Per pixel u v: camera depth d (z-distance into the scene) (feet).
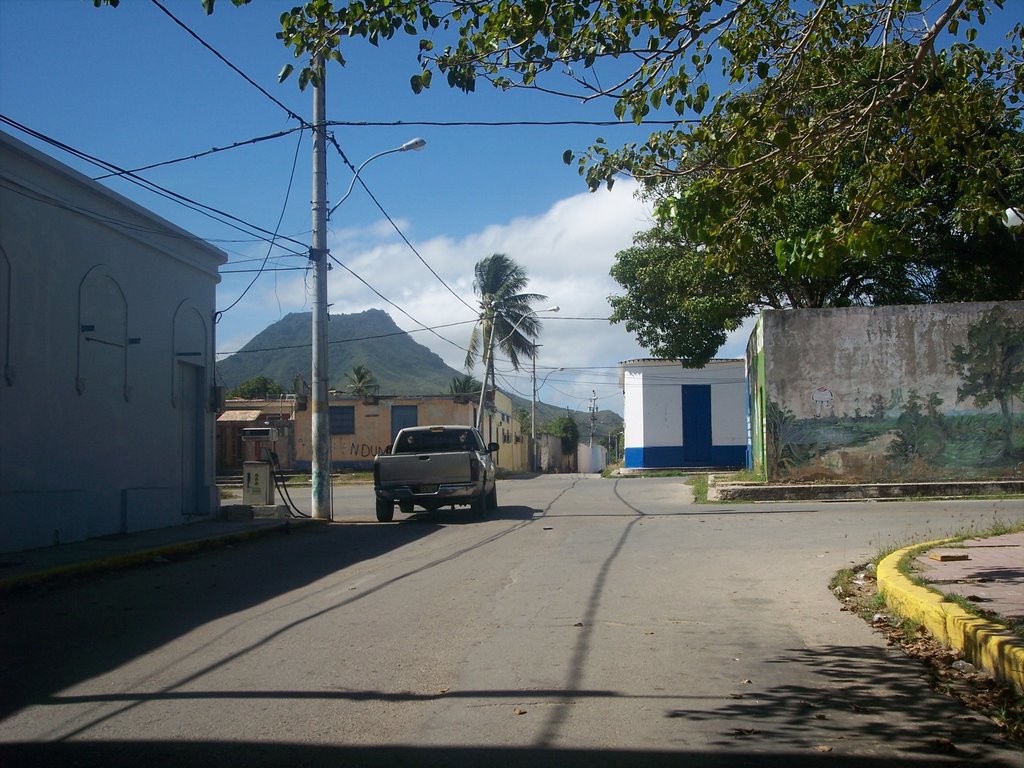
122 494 51.49
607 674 21.02
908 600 25.76
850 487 67.36
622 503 70.08
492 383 162.30
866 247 27.17
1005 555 33.19
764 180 27.04
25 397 43.42
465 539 48.16
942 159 30.71
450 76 24.84
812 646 23.56
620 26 25.09
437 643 24.27
